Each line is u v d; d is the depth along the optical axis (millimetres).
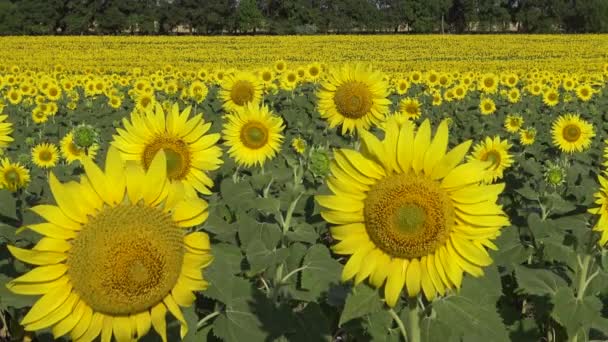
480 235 907
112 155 891
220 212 2059
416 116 5777
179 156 1479
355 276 961
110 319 883
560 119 4297
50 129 5570
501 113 6812
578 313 1466
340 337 1885
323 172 1852
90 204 883
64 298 871
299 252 1668
